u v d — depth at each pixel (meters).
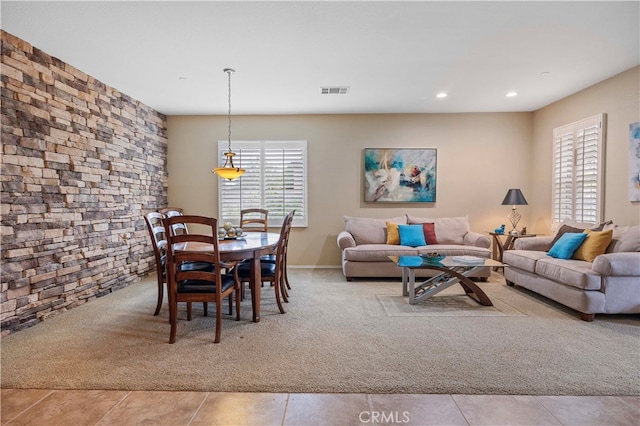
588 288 3.06
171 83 4.11
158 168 5.38
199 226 5.70
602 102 4.11
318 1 2.46
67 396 1.97
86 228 3.75
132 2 2.45
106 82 4.05
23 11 2.55
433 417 1.77
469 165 5.59
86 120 3.77
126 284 4.46
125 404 1.89
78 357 2.42
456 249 4.65
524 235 4.98
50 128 3.29
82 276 3.67
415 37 3.01
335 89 4.38
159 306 3.33
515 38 3.04
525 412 1.81
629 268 3.00
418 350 2.52
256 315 3.11
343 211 5.67
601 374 2.16
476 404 1.88
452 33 2.95
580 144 4.41
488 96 4.71
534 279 3.80
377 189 5.60
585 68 3.72
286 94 4.57
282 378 2.13
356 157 5.62
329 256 5.68
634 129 3.66
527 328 2.95
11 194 2.88
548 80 4.08
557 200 4.86
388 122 5.60
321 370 2.23
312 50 3.26
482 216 5.61
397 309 3.48
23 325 2.96
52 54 3.29
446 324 3.05
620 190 3.85
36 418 1.77
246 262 3.56
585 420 1.75
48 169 3.26
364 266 4.70
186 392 2.00
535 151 5.45
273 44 3.13
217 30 2.87
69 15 2.61
